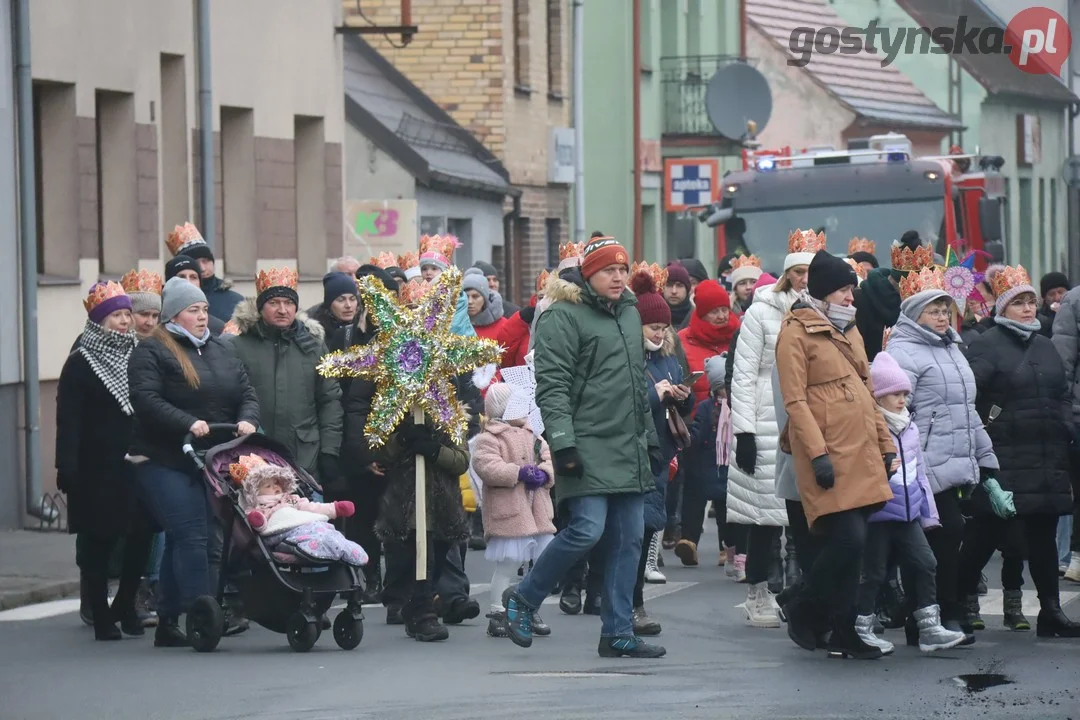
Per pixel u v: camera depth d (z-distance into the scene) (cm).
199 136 5281
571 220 8962
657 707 2192
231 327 3356
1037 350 2852
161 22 5081
